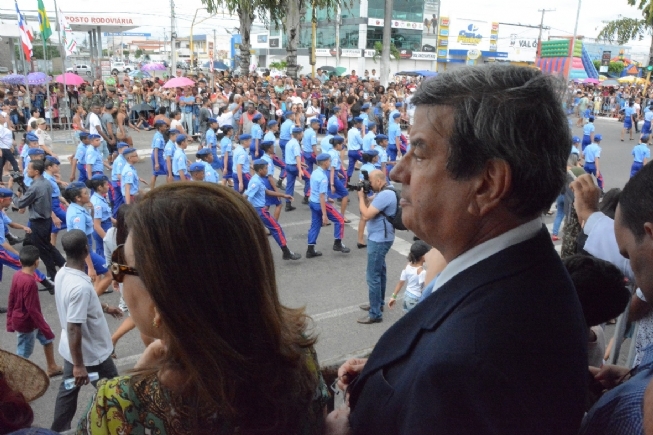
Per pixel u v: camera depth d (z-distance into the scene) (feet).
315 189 28.02
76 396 13.85
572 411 3.38
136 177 31.71
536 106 3.23
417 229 3.85
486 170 3.35
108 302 22.44
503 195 3.34
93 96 69.26
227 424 3.63
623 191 4.41
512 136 3.18
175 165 38.06
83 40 151.64
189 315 3.52
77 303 13.08
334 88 90.17
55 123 69.31
